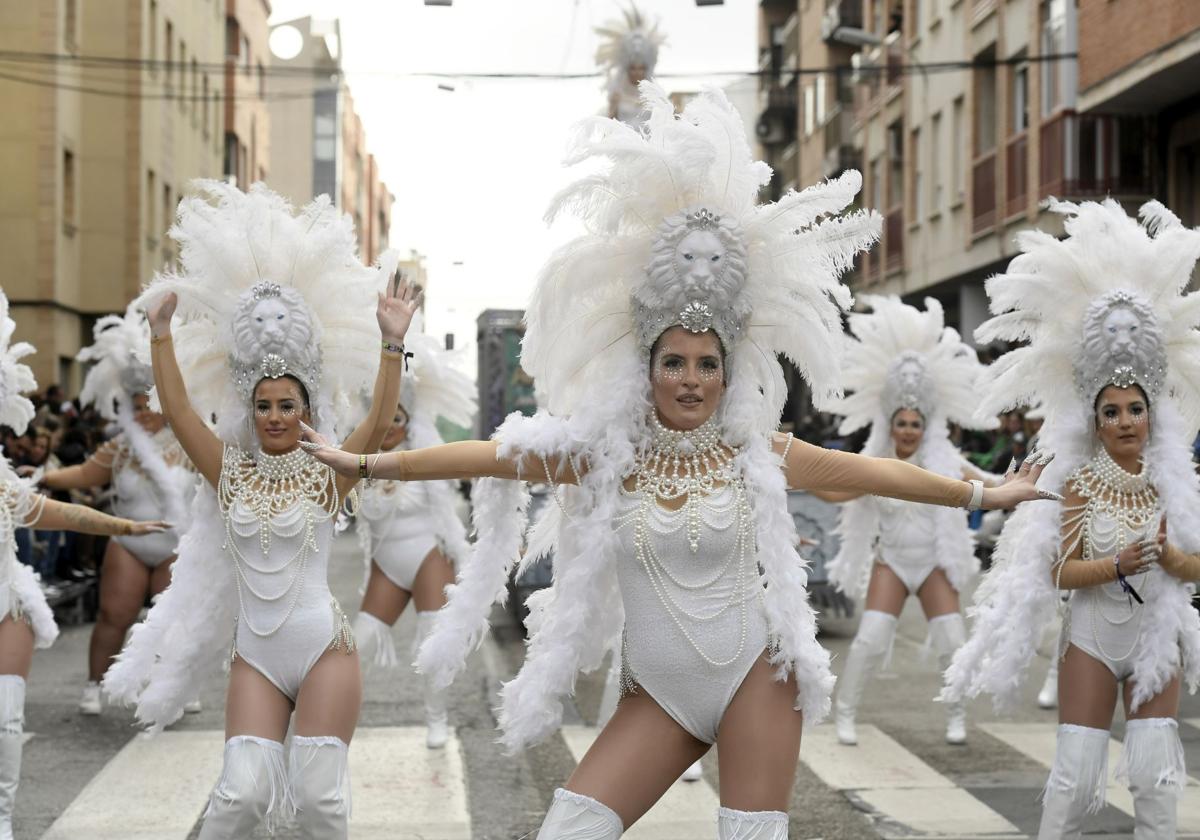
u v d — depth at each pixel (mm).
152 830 6598
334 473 5293
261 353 5277
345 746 5047
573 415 4469
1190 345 5820
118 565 9477
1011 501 4406
